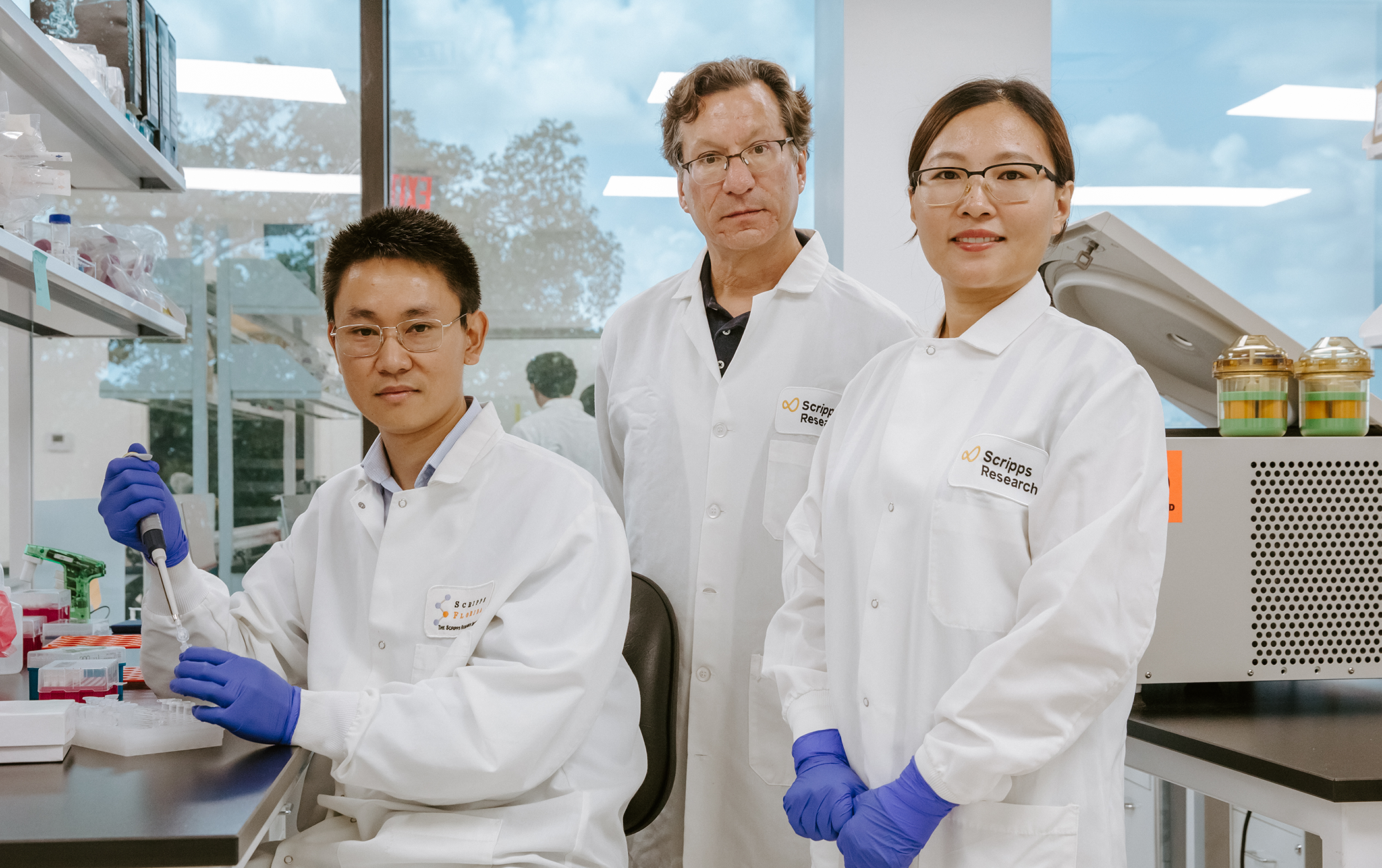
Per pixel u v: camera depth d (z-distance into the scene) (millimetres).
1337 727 1256
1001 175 1065
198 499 2480
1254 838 1649
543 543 1159
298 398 2523
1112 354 1044
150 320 1840
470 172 2641
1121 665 948
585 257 2676
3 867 768
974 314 1162
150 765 984
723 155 1521
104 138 1759
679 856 1550
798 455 1520
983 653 953
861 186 2654
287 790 1000
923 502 1060
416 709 1028
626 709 1218
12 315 1826
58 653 1333
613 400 1715
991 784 928
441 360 1161
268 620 1262
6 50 1370
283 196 2523
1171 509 1336
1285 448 1360
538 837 1057
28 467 1942
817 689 1146
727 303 1675
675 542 1567
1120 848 1006
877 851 947
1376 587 1371
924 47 2658
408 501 1193
